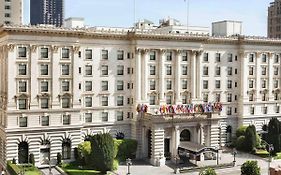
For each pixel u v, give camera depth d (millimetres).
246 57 134500
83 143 106875
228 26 145250
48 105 105125
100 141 100750
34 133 103438
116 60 115938
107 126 115500
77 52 107625
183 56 122812
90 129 113375
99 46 113125
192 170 105562
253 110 137375
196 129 118250
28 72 102625
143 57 116562
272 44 139000
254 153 124188
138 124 116500
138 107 115500
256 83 137250
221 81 131875
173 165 110938
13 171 94375
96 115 114062
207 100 129125
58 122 106188
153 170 105625
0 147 109062
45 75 104438
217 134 120375
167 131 114688
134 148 115312
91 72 112562
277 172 89438
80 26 125375
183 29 131375
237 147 130000
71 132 107750
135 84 116562
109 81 115250
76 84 107938
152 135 112000
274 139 123562
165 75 120250
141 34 114562
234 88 135125
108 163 100562
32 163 102000
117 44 115750
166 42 119312
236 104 136000
